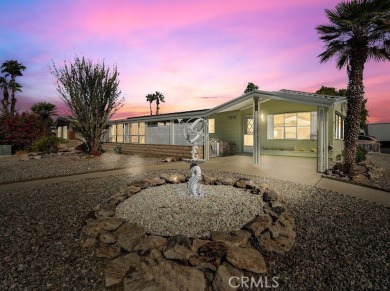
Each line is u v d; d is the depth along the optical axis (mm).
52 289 2709
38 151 18672
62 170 10367
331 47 8875
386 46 8188
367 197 5762
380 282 2707
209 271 2943
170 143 15930
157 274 2838
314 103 8961
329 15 8508
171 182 6891
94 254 3393
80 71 14555
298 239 3703
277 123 14664
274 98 10078
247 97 11117
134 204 4906
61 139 27547
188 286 2693
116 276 2822
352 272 2895
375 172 8828
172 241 3275
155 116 17688
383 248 3406
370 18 7680
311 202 5402
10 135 20312
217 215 4273
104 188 6914
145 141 18469
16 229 4141
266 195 5230
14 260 3230
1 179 8586
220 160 12727
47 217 4672
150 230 3846
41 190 6801
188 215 4270
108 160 13625
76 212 4934
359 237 3736
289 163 11414
